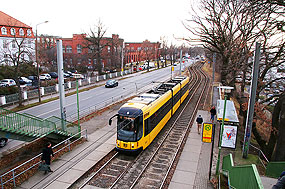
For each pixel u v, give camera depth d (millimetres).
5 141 17297
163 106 19344
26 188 11141
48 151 12461
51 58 65500
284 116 13516
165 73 68250
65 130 17125
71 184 11516
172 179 12156
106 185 11703
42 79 46844
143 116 14703
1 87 31188
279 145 13750
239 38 19641
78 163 13734
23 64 43906
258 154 16484
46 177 12164
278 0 13242
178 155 15164
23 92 31266
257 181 6848
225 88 11172
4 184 11328
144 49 104375
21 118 14227
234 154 15102
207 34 23953
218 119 14984
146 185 11750
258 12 17016
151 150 15977
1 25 46188
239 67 18797
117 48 75000
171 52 113750
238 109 27422
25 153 15930
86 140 17406
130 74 66375
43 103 30594
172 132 19516
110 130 19719
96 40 56844
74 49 72125
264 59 16484
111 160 14398
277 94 17969
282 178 5523
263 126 22344
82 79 45562
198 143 17062
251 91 13227
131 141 14297
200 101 31266
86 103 30547
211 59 35625
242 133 19969
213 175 12484
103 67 69500
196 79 52812
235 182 9594
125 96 34875
